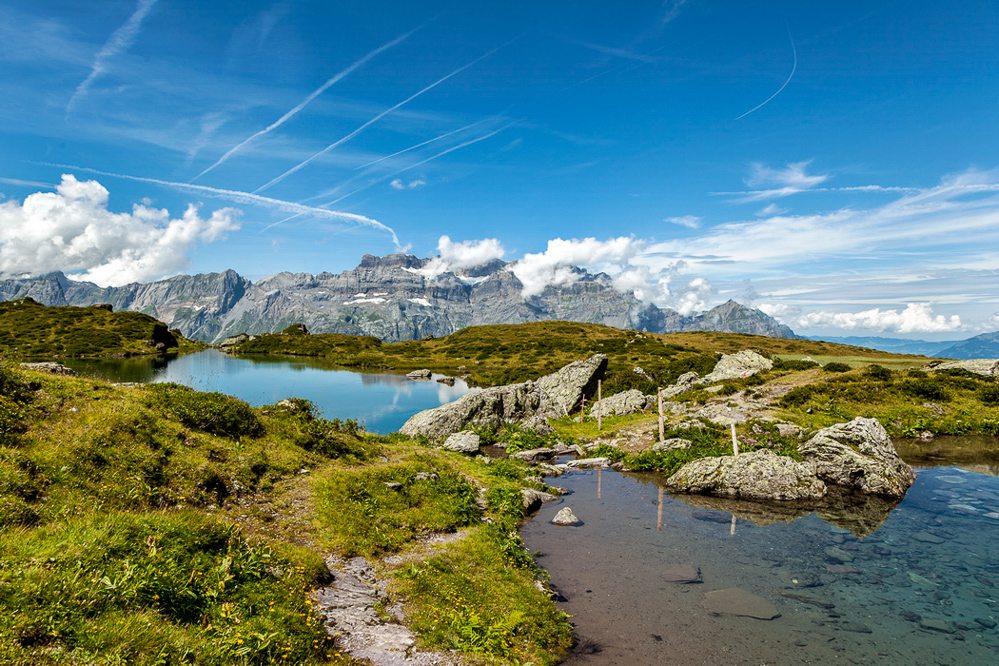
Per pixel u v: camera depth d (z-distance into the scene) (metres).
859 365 50.91
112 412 14.66
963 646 11.02
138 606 7.13
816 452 25.94
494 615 11.23
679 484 24.72
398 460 23.34
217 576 8.69
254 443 18.59
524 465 28.77
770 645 11.07
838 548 16.94
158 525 9.36
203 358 104.69
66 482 10.66
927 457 28.98
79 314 120.62
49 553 7.42
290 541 12.74
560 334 140.88
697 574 14.94
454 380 85.81
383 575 12.21
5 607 5.98
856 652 10.79
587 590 13.85
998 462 27.94
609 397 47.78
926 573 14.91
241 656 7.00
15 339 95.44
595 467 29.52
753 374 51.91
